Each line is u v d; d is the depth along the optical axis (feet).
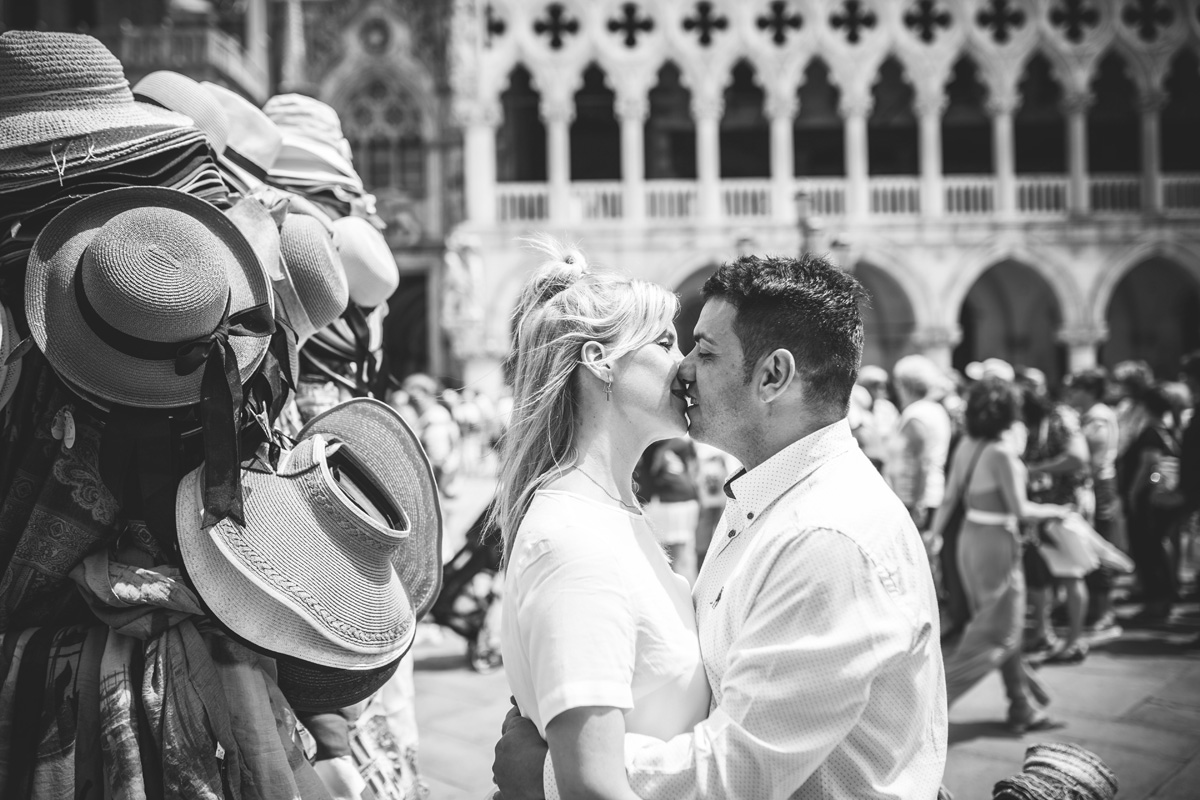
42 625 7.55
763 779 5.20
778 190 81.15
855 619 5.35
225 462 6.98
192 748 7.24
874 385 34.94
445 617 23.39
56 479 7.31
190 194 7.29
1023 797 7.25
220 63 71.15
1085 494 30.09
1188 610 30.81
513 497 6.57
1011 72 82.23
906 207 83.30
